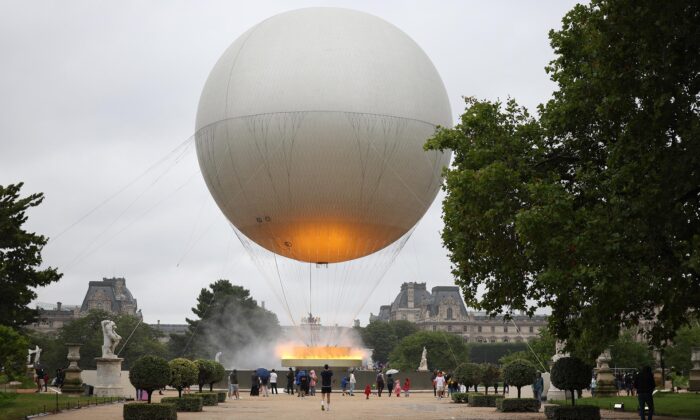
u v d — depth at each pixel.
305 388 76.62
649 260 33.59
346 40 67.44
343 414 49.47
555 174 37.25
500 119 43.00
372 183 68.25
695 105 33.50
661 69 32.22
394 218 72.56
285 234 72.69
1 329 46.31
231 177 69.62
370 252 77.56
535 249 35.50
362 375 94.50
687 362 121.44
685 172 32.16
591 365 40.38
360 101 65.69
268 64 66.81
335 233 71.75
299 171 66.88
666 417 44.09
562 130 41.50
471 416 47.66
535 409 52.16
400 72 68.00
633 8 31.89
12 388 69.12
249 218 72.94
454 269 42.50
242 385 91.31
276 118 65.62
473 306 42.22
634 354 127.94
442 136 42.66
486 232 39.12
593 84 36.62
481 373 66.94
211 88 70.25
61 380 79.31
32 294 70.75
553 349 125.19
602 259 32.62
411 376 97.56
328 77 65.69
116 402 58.88
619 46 33.00
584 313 34.34
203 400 57.94
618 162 35.94
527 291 41.06
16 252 69.56
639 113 33.34
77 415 44.69
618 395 71.50
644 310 36.78
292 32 68.25
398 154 67.75
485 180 38.12
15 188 71.81
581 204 38.34
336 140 65.69
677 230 33.44
